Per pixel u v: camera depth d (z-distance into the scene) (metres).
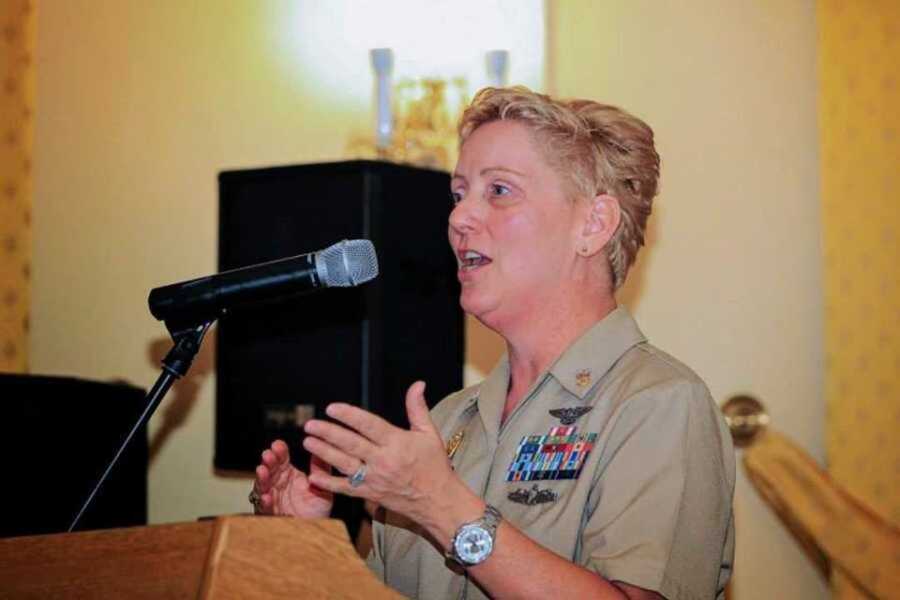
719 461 2.56
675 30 5.05
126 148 5.88
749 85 4.96
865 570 4.64
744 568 4.84
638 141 2.88
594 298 2.86
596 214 2.85
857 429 4.70
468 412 3.00
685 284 5.00
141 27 5.89
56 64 6.03
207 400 5.59
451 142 5.10
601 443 2.58
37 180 6.02
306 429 2.16
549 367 2.76
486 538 2.22
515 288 2.81
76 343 5.89
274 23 5.64
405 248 4.33
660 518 2.44
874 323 4.70
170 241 5.76
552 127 2.85
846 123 4.77
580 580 2.27
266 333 4.37
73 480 4.54
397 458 2.17
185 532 1.60
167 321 2.57
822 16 4.84
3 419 4.36
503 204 2.84
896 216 4.68
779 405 4.86
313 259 2.52
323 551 1.59
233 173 4.41
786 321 4.88
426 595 2.71
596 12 5.14
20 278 5.93
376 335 4.21
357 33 5.47
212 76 5.74
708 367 4.95
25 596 1.65
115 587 1.61
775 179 4.91
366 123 5.43
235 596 1.54
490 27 5.12
